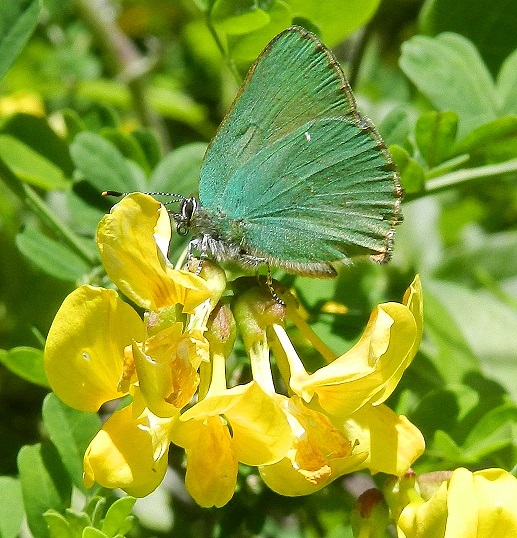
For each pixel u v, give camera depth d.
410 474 0.19
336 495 0.22
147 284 0.19
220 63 0.26
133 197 0.19
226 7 0.20
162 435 0.19
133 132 0.22
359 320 0.21
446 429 0.20
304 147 0.20
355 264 0.20
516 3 0.23
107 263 0.19
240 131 0.20
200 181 0.20
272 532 0.22
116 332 0.19
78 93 0.26
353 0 0.21
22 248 0.21
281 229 0.20
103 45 0.26
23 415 0.23
